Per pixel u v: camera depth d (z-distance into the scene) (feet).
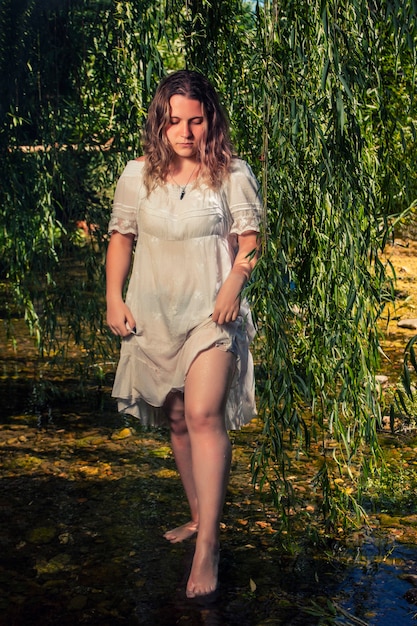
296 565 10.34
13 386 18.49
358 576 10.05
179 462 10.98
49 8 15.56
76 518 11.74
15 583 9.89
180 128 9.74
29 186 16.53
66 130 16.40
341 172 10.01
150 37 12.87
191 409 9.66
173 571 10.18
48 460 14.06
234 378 10.18
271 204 10.07
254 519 11.71
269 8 10.11
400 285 27.20
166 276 9.90
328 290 10.55
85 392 18.15
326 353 10.95
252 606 9.34
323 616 9.09
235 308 9.66
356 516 11.60
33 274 17.17
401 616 9.11
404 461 13.78
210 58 12.31
